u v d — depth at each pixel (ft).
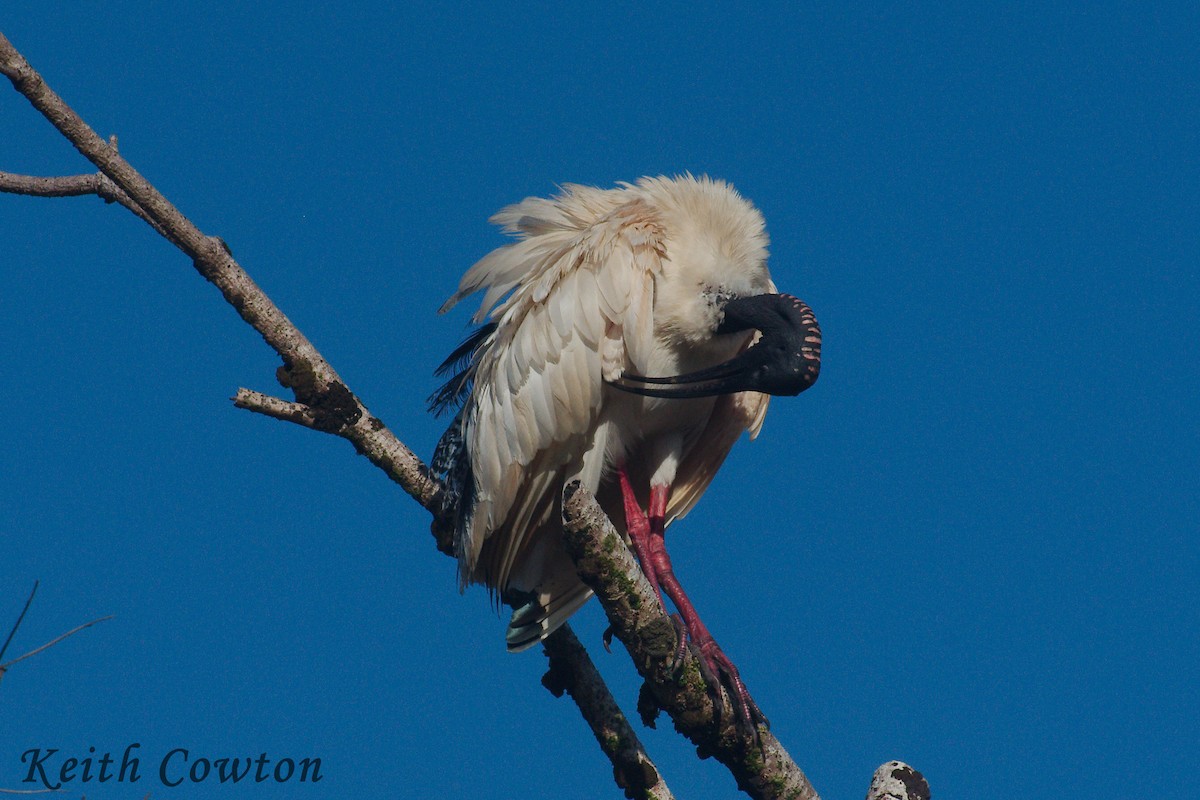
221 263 36.06
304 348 37.42
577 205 41.24
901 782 30.50
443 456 41.14
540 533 39.06
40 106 32.81
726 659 33.09
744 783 32.48
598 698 35.99
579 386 37.63
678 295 38.60
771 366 36.94
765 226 41.16
